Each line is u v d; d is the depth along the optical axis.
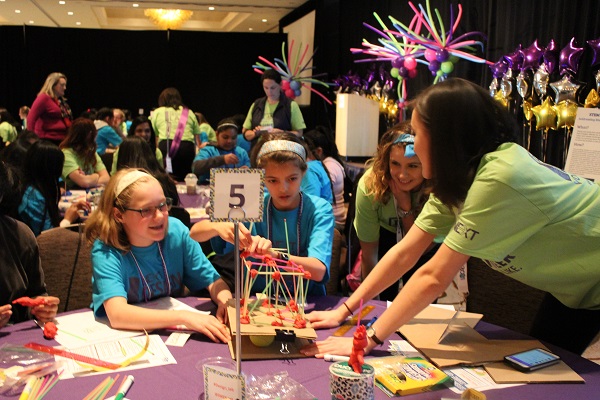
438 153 1.30
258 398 1.16
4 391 1.19
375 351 1.44
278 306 1.58
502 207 1.27
